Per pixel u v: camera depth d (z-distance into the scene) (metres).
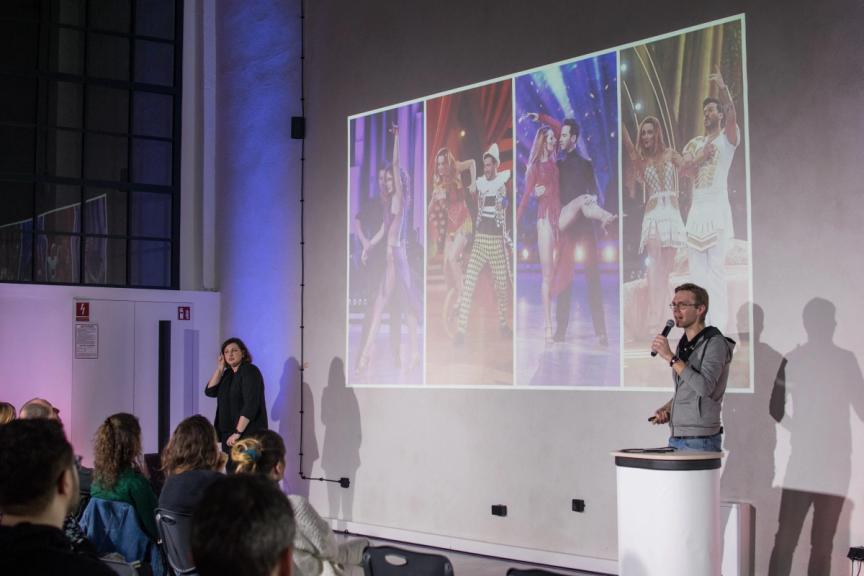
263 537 1.37
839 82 4.76
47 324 8.12
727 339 4.52
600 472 5.68
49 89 8.68
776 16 5.02
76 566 1.74
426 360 6.85
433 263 6.84
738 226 5.10
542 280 6.06
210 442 3.83
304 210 8.09
